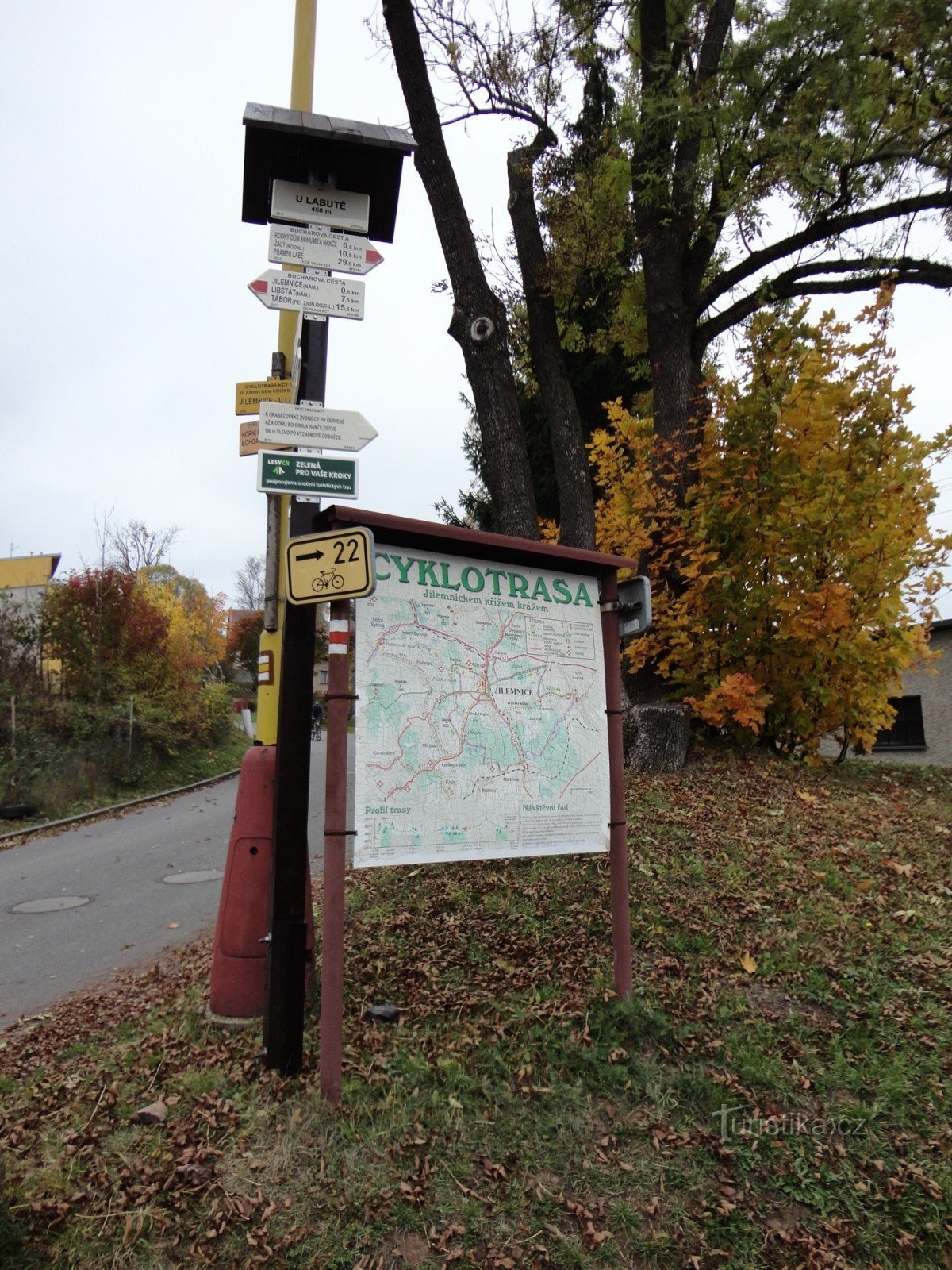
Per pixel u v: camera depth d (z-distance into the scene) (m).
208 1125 3.52
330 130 4.11
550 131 11.13
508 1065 3.90
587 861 6.25
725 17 10.52
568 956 4.91
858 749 10.02
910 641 9.17
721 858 6.34
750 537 8.93
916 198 10.31
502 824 4.05
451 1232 3.00
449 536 3.93
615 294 13.64
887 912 5.45
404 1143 3.38
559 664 4.38
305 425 3.96
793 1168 3.39
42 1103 3.93
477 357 9.24
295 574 3.66
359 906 6.02
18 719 17.72
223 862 10.87
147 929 7.68
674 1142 3.48
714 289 10.88
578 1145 3.46
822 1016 4.34
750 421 8.73
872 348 8.88
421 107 9.10
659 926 5.21
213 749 25.11
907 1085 3.79
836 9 9.92
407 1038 4.12
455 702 4.01
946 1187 3.31
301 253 4.14
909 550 8.86
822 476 8.55
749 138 10.62
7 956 7.04
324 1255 2.89
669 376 10.27
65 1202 3.08
